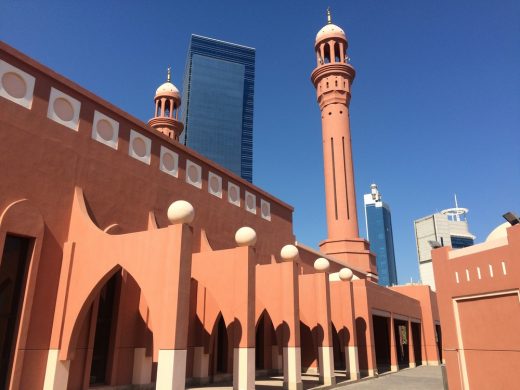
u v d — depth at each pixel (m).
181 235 11.66
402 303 30.16
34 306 12.04
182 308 11.31
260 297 17.78
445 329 12.95
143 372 14.43
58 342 12.13
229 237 21.20
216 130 110.19
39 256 12.38
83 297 12.53
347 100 40.12
